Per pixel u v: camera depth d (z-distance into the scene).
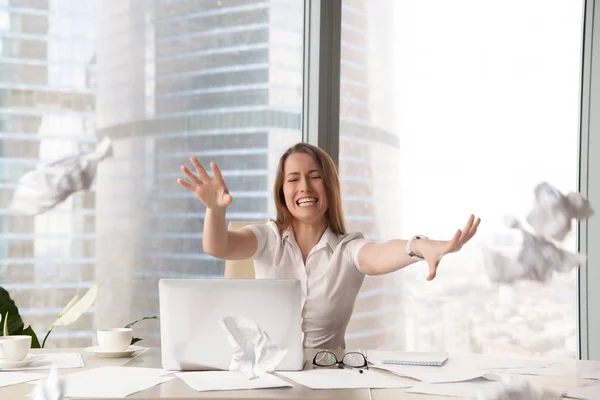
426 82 3.78
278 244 2.64
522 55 3.88
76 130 3.22
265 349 1.64
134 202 3.35
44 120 3.17
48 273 3.19
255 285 1.77
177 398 1.46
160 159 3.40
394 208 3.72
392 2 3.71
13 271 3.14
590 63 3.85
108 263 3.30
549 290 3.80
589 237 3.77
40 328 3.19
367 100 3.64
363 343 3.64
